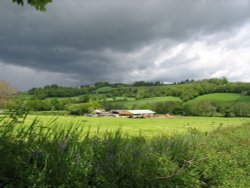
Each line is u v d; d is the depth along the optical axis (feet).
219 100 441.27
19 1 18.75
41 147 13.28
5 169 11.73
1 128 12.95
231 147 34.17
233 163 25.71
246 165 27.76
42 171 12.14
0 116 13.39
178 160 20.49
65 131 15.33
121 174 15.52
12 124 13.17
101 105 503.61
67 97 580.30
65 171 13.14
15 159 12.08
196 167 20.25
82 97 524.93
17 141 13.12
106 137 17.79
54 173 12.82
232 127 67.56
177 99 532.73
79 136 16.15
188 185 18.07
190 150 22.65
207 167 21.57
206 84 513.45
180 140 24.26
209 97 464.65
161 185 16.62
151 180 16.30
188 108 402.52
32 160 12.98
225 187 21.07
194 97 488.02
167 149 20.30
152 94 611.47
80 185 13.33
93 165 14.74
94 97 611.88
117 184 15.24
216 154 25.61
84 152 14.99
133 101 573.74
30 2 19.35
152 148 19.42
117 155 16.26
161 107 445.37
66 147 14.20
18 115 13.44
